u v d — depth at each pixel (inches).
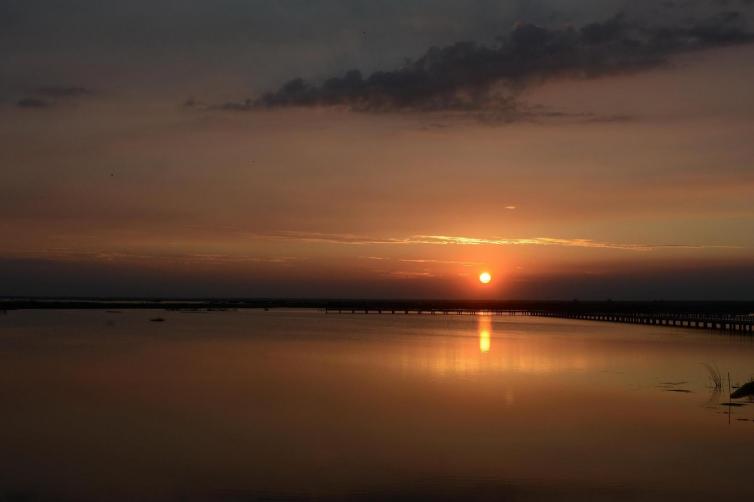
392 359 1819.6
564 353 1978.3
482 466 788.6
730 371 1529.3
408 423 997.8
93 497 695.7
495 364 1696.6
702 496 693.3
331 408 1111.0
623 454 833.5
